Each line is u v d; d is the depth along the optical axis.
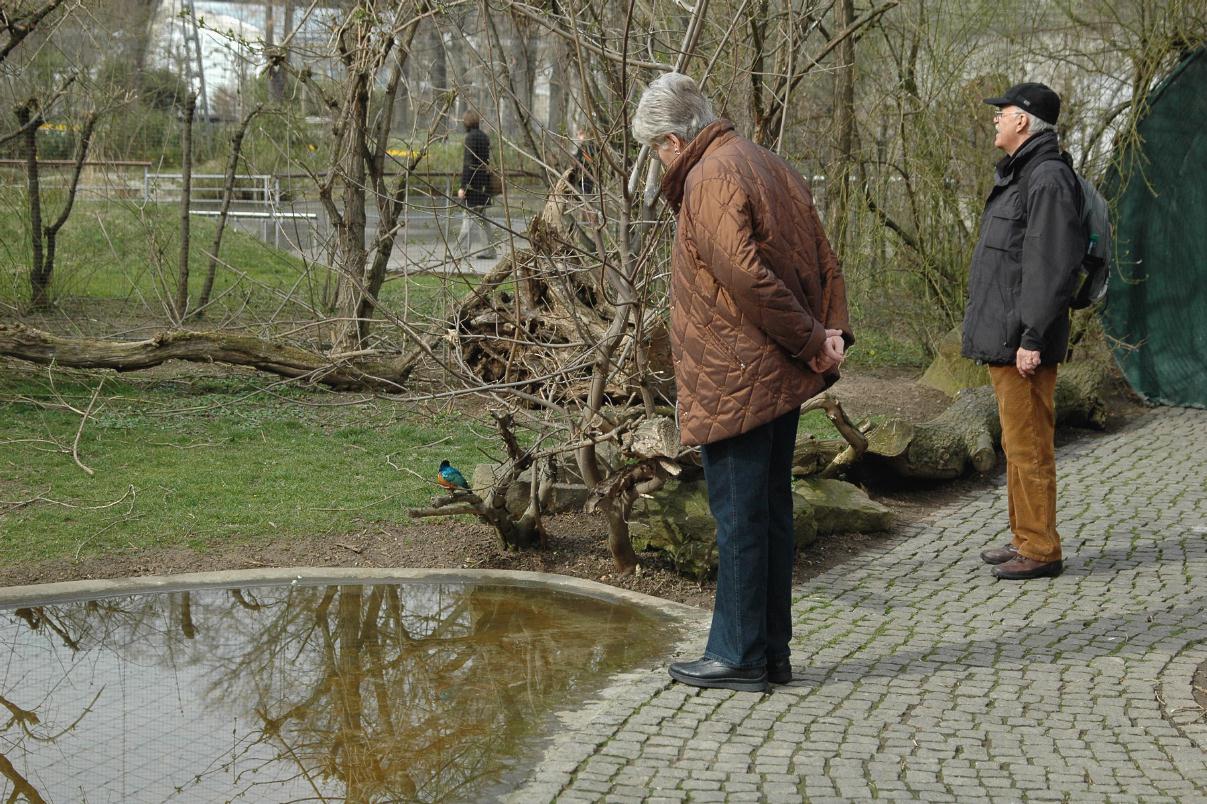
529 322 8.14
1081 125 10.38
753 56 6.49
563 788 3.55
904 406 9.59
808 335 3.98
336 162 9.16
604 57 5.45
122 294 13.23
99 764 3.85
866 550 6.30
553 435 6.18
